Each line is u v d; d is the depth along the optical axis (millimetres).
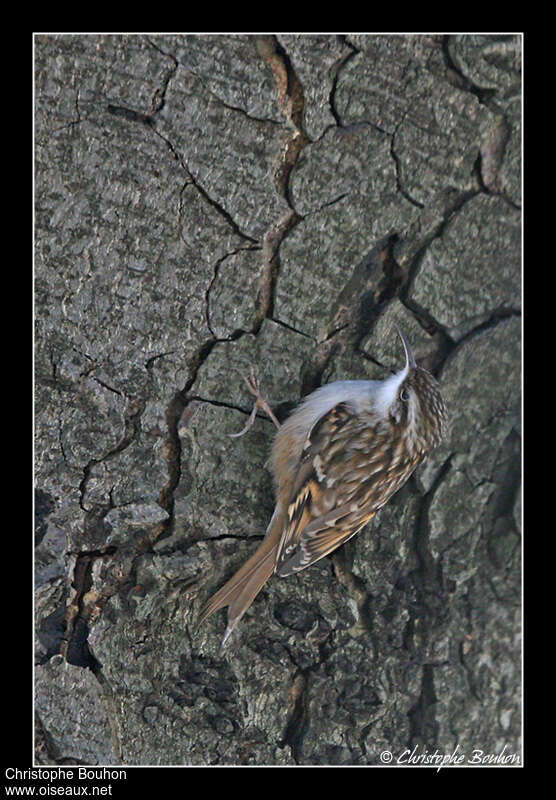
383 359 3998
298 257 3982
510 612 4020
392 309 3994
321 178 3979
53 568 3973
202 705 3986
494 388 4012
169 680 3982
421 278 3994
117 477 3975
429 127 3986
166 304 3973
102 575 3977
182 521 3979
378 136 3982
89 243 3967
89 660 3979
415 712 4008
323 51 3973
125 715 3980
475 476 4012
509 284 4004
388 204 3986
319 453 3990
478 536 4012
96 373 3971
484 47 3986
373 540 4004
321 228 3982
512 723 4020
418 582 4008
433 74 3982
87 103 3961
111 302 3971
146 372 3973
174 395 3977
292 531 3986
